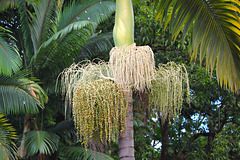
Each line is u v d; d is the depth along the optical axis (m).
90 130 2.56
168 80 2.93
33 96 5.96
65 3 8.63
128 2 2.92
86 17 7.96
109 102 2.59
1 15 8.86
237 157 10.16
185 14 3.47
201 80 8.30
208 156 10.09
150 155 9.58
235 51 3.41
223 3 3.29
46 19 7.29
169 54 8.41
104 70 2.93
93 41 8.23
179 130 10.82
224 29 3.40
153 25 8.22
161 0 3.62
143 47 2.76
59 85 7.51
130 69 2.66
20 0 7.17
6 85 6.18
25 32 7.38
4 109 6.45
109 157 6.03
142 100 3.01
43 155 7.00
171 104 2.96
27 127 7.13
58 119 8.95
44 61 7.21
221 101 9.49
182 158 10.30
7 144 5.66
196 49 3.51
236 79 3.46
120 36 2.83
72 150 6.93
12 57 5.76
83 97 2.61
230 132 9.63
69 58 7.37
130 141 2.67
